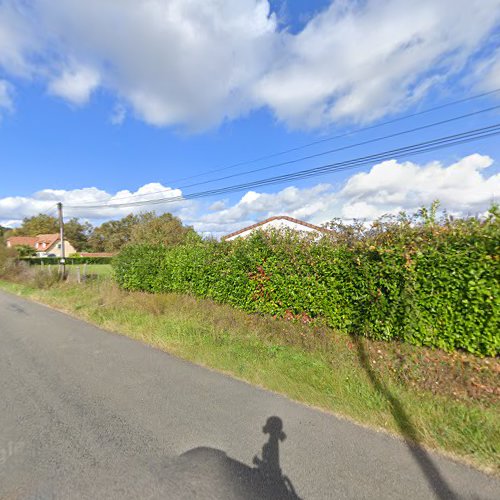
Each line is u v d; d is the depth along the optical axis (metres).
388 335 4.58
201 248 8.27
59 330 6.41
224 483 2.06
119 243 52.44
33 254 39.50
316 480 2.09
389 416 2.84
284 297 6.03
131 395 3.40
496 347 3.89
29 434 2.65
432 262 4.25
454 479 2.09
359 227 5.39
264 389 3.52
